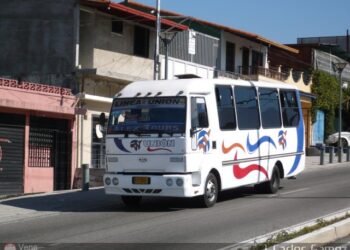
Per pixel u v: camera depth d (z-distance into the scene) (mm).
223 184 15320
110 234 11180
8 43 25828
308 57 46812
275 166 18016
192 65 32000
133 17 26531
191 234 10914
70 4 25031
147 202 16234
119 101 14883
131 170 14352
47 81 25078
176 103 14211
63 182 23281
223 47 36781
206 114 14766
